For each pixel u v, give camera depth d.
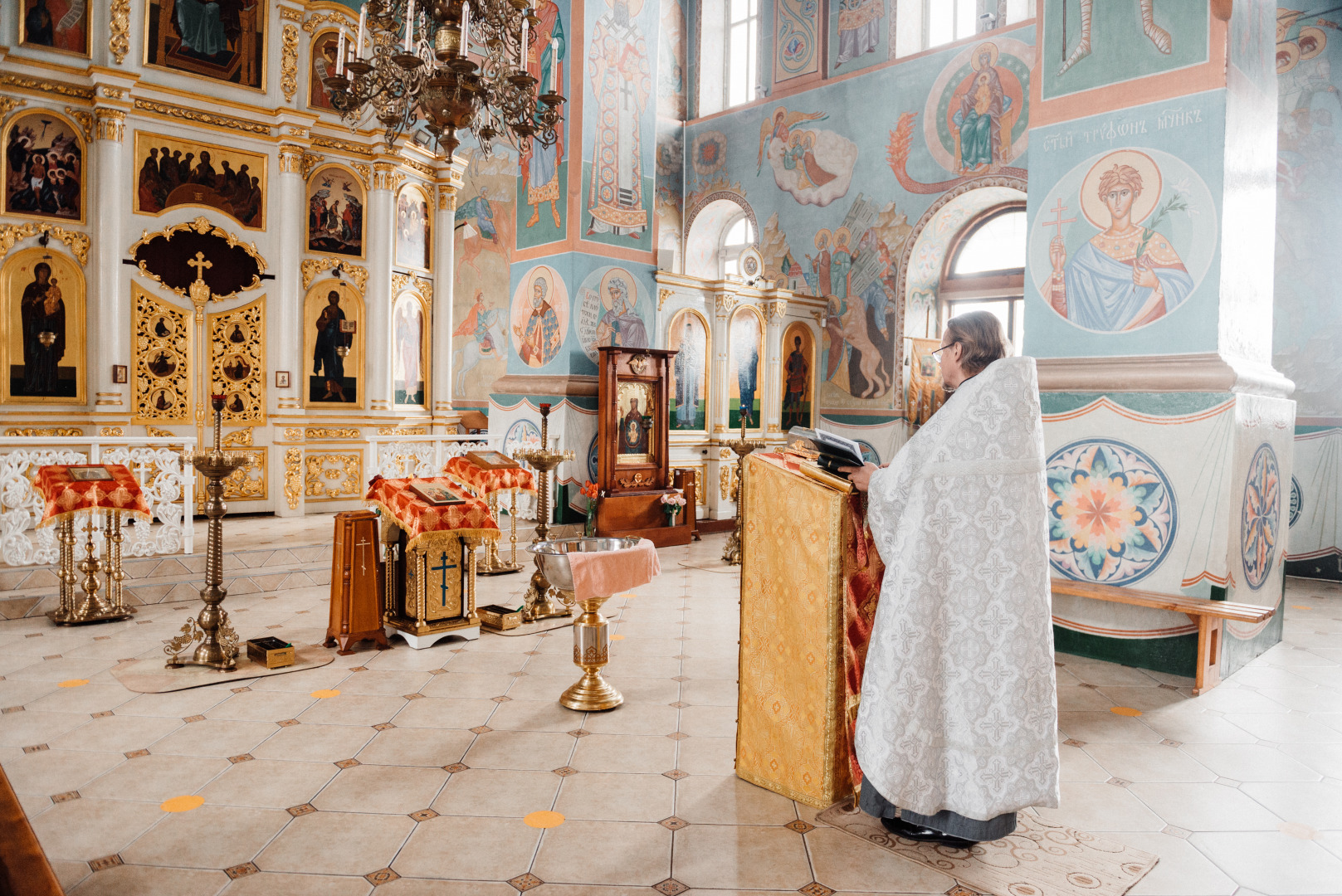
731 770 3.87
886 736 2.98
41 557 6.92
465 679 5.24
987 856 3.09
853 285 14.03
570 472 10.64
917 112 13.21
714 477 12.32
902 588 3.01
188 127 9.70
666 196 16.39
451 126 5.49
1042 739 2.95
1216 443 5.41
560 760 3.97
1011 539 2.95
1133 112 5.79
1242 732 4.51
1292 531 10.29
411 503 5.85
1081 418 5.98
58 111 8.96
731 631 6.52
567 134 10.88
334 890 2.81
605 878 2.91
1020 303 13.07
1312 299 10.09
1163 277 5.67
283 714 4.55
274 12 10.30
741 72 16.27
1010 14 12.28
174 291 9.65
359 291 10.91
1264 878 2.98
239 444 10.16
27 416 8.81
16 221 8.75
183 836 3.18
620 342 11.32
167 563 7.34
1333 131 9.91
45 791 3.57
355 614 5.80
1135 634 5.79
